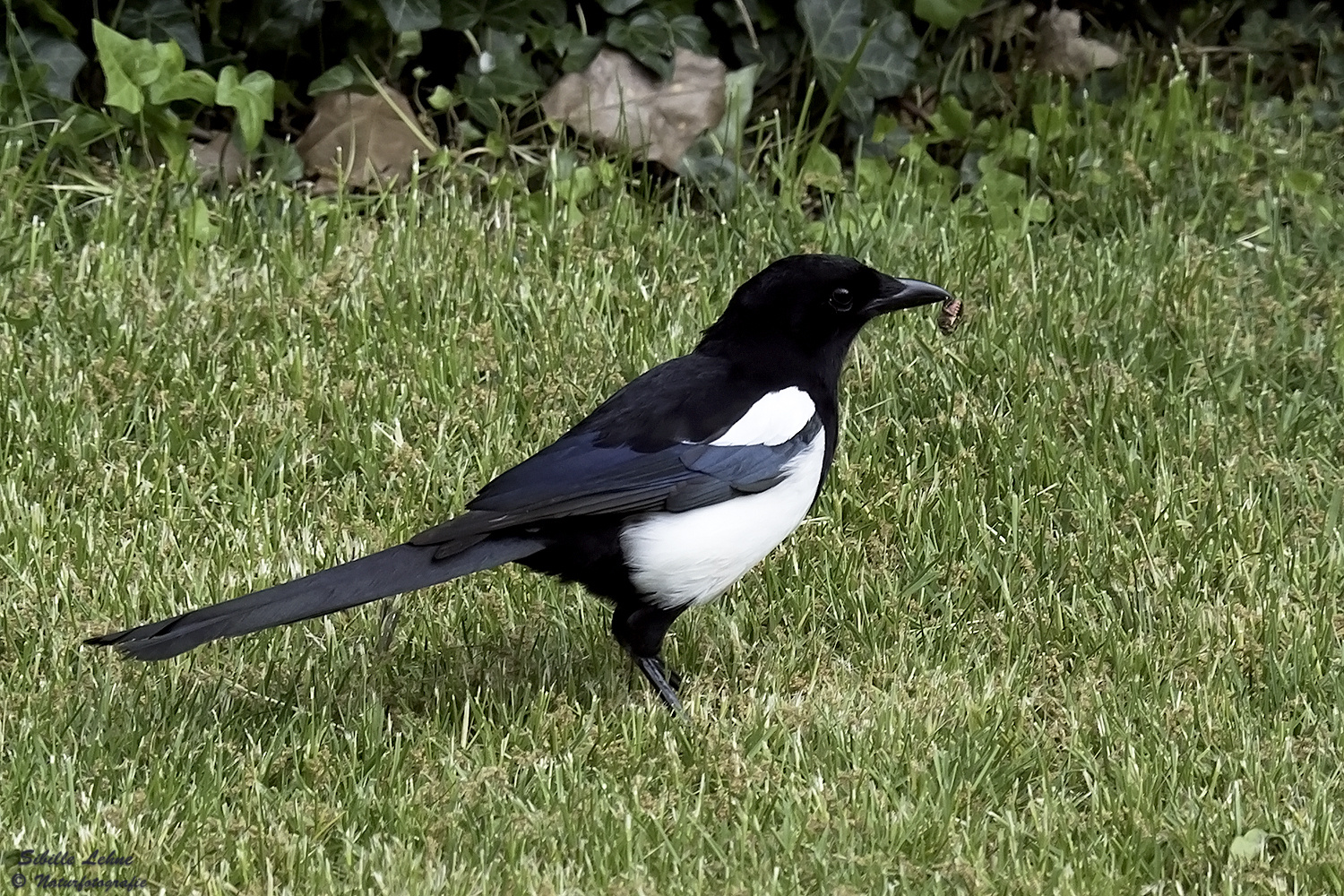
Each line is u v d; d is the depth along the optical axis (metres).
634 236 12.54
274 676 8.49
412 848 7.09
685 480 7.79
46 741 7.76
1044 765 7.85
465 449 10.29
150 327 11.16
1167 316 11.92
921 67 14.45
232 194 12.77
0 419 10.16
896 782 7.73
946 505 9.96
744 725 8.14
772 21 13.95
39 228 11.92
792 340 8.29
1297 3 15.58
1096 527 9.83
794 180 13.34
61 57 12.59
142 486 9.70
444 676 8.60
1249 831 7.34
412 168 12.93
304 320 11.36
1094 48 14.93
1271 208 13.47
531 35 13.47
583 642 9.02
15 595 8.80
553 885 6.84
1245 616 8.91
